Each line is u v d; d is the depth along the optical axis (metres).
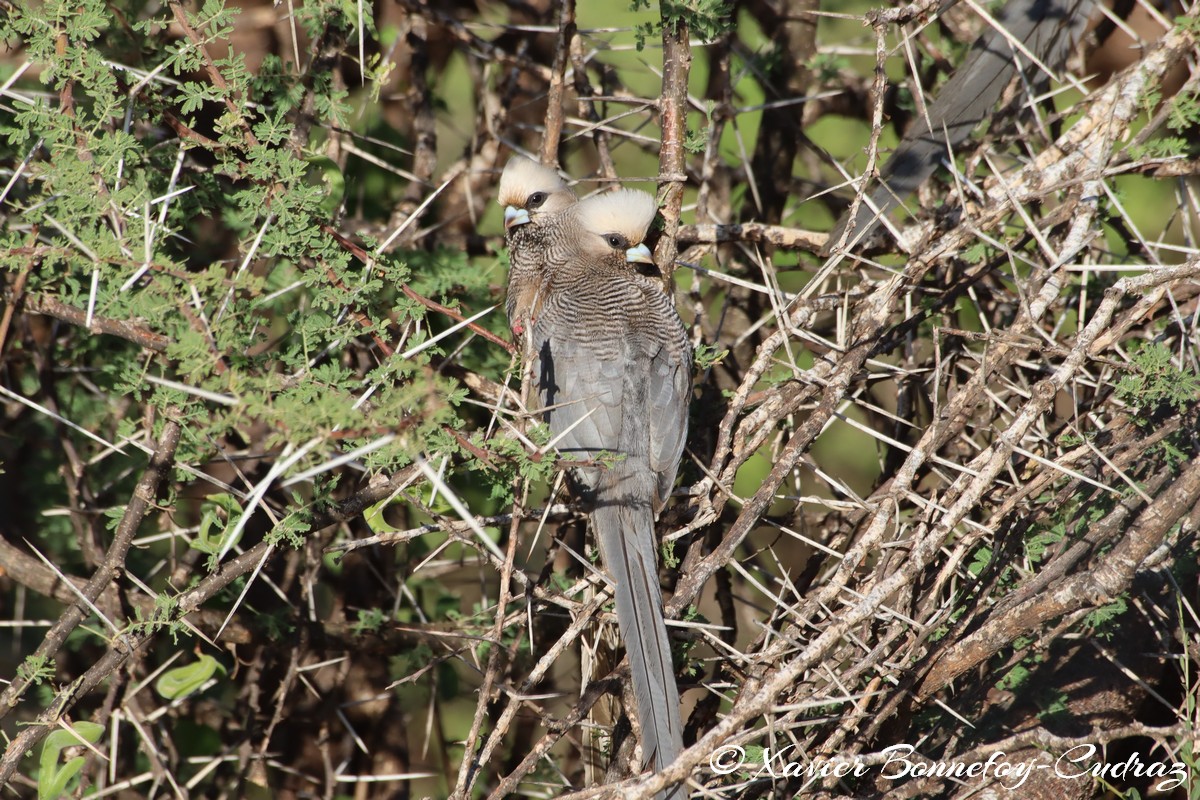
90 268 6.48
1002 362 7.79
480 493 10.68
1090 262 8.80
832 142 13.55
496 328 10.14
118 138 6.87
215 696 10.69
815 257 10.87
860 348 7.96
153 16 9.05
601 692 7.48
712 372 10.09
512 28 10.49
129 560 10.06
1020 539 7.55
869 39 12.55
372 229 10.34
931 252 8.07
